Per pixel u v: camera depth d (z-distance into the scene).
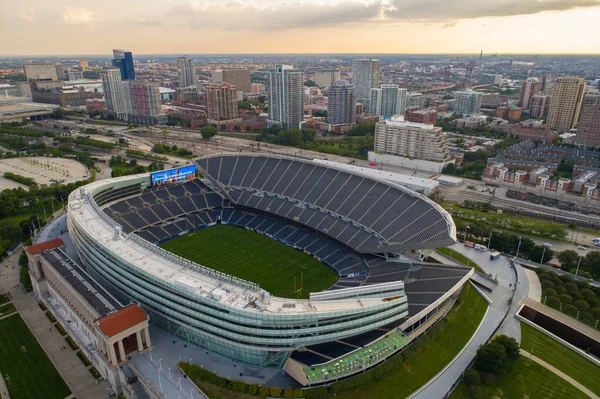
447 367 124.94
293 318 117.44
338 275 179.75
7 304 159.75
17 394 118.31
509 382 120.25
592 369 126.12
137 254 147.12
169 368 122.38
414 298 147.75
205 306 124.06
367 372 118.75
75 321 143.38
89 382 123.88
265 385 117.44
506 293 164.38
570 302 155.88
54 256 160.12
